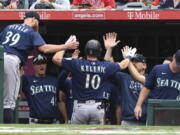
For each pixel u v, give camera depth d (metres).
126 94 30.16
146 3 38.88
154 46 35.06
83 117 29.06
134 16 32.22
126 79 30.28
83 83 28.97
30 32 28.91
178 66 27.86
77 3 37.44
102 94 29.19
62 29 34.88
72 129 18.08
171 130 17.97
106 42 31.16
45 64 31.33
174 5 36.25
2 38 29.14
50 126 19.55
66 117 31.53
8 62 28.11
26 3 36.88
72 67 28.95
